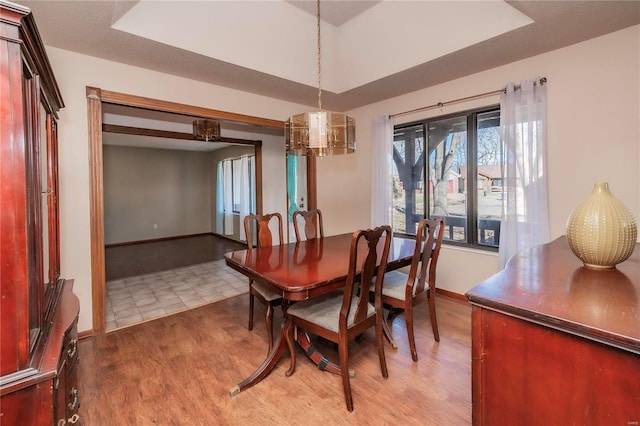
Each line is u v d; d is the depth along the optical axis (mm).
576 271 1229
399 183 3957
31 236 1061
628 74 2279
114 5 1956
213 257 5633
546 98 2654
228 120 3502
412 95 3656
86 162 2582
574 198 2553
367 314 1894
